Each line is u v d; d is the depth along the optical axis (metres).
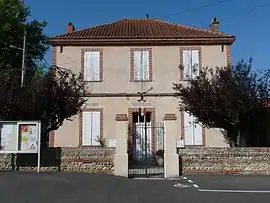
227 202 11.81
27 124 18.11
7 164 18.55
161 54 26.34
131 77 26.12
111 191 13.60
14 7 38.25
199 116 20.64
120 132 18.27
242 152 18.72
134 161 24.50
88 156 18.47
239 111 19.94
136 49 26.39
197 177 17.69
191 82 20.92
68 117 20.69
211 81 20.47
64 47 26.39
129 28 28.72
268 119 20.98
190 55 26.33
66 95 19.69
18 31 37.12
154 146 25.16
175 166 18.02
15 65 36.62
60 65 26.20
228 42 26.42
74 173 17.81
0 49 35.53
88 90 25.23
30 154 18.53
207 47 26.42
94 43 26.36
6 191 12.95
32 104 19.03
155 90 26.00
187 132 25.45
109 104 25.84
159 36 26.36
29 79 20.34
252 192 13.67
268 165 18.61
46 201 11.59
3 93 18.98
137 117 25.92
